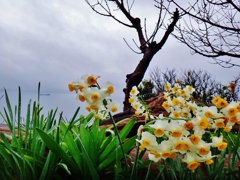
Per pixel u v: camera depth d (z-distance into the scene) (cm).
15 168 61
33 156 64
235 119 58
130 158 69
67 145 65
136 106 94
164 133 50
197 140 48
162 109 139
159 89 298
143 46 208
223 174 64
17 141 67
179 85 106
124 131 70
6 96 68
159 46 203
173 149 49
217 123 57
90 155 66
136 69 207
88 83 55
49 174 63
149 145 50
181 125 50
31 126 71
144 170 69
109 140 68
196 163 48
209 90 267
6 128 98
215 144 53
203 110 58
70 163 65
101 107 58
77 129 79
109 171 69
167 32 198
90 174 66
